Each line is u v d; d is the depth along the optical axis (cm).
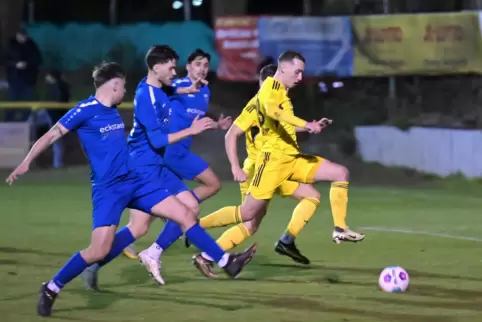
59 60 4700
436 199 3244
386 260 1925
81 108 1384
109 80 1395
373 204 3109
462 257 1964
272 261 1917
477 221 2641
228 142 1753
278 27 4303
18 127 4284
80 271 1396
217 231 2438
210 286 1625
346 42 4297
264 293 1555
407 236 2314
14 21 5334
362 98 4809
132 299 1509
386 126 4197
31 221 2642
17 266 1848
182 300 1497
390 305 1448
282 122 1638
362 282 1661
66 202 3173
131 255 1952
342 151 4341
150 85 1570
